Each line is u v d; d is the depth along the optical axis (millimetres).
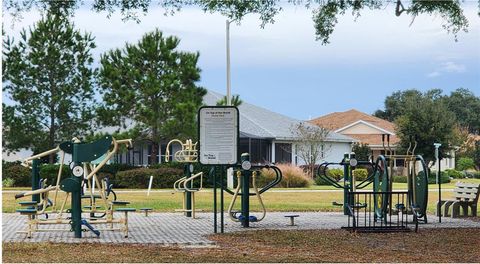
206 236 14039
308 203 24703
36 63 41438
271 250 11953
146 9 18609
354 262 10516
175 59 40781
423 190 16562
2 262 10242
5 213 19797
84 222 13758
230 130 14438
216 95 51281
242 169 16484
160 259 10633
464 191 19375
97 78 42344
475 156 73500
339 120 75875
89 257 10797
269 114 55219
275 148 50344
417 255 11453
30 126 41969
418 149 57656
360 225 16359
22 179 37688
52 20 41438
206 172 36344
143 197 27766
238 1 19031
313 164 48562
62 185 13570
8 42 41656
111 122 41188
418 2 19406
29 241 13016
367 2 19594
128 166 39781
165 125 39594
